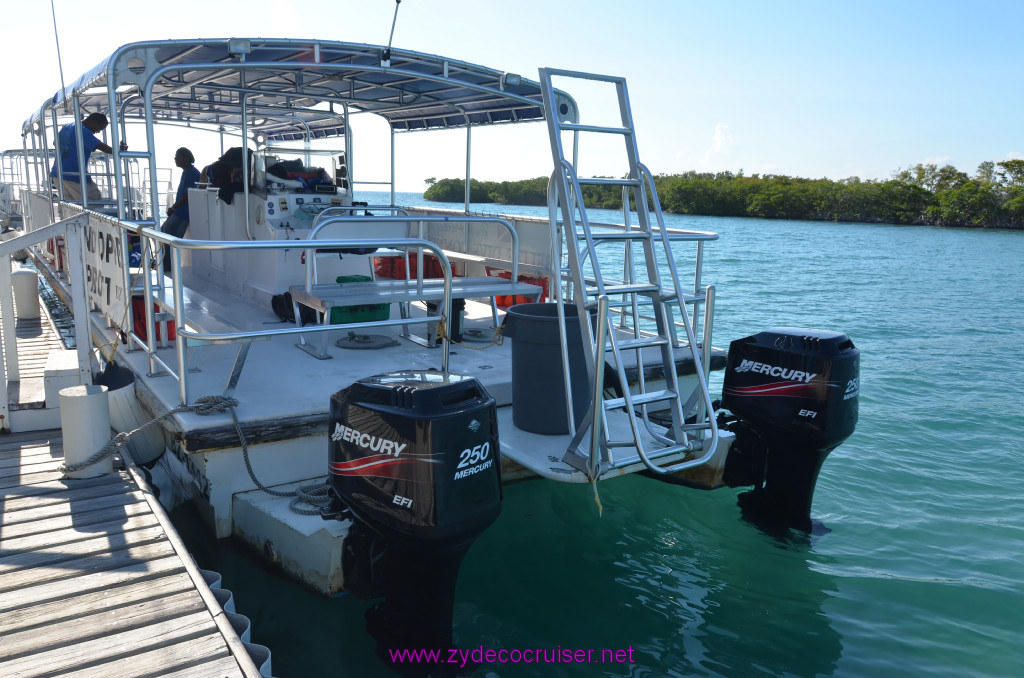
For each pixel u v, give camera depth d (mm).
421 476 2748
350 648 3152
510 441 4051
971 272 28703
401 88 7012
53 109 7824
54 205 8805
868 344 11758
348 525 3314
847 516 4852
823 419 4188
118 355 5133
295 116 8859
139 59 4781
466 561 4098
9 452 4160
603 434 3670
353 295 4922
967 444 6492
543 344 4070
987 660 3289
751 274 24641
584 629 3471
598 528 4520
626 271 5570
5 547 3074
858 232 78562
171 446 4375
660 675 3125
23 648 2406
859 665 3242
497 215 7289
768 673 3168
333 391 4363
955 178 119000
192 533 3980
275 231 6062
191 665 2359
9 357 4965
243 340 3676
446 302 4199
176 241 3611
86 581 2836
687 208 126875
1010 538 4555
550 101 3746
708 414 3900
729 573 4047
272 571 3588
